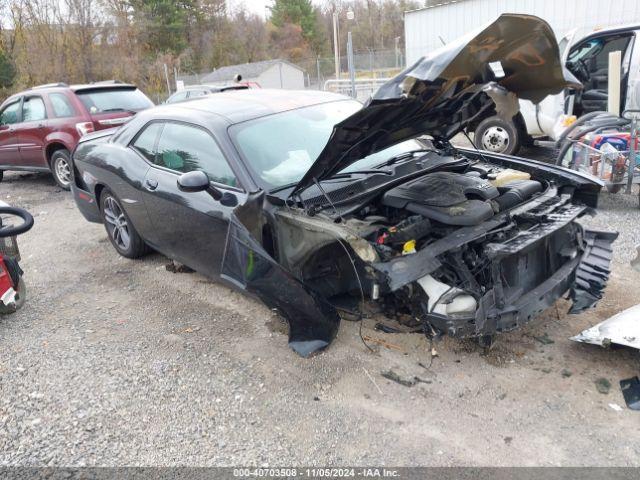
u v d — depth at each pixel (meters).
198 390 3.33
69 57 31.27
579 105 8.20
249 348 3.76
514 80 3.64
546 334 3.67
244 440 2.89
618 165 6.09
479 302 3.00
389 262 2.94
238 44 50.84
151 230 4.77
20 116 9.25
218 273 4.19
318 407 3.11
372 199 3.56
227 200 3.78
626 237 5.39
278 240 3.55
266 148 3.95
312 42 56.19
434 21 15.66
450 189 3.54
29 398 3.32
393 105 2.93
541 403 3.01
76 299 4.73
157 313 4.37
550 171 4.10
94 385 3.43
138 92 9.56
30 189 9.49
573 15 12.80
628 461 2.58
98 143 5.43
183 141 4.31
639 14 11.93
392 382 3.28
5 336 4.11
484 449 2.71
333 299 3.80
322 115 4.39
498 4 14.05
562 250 3.65
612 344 3.25
